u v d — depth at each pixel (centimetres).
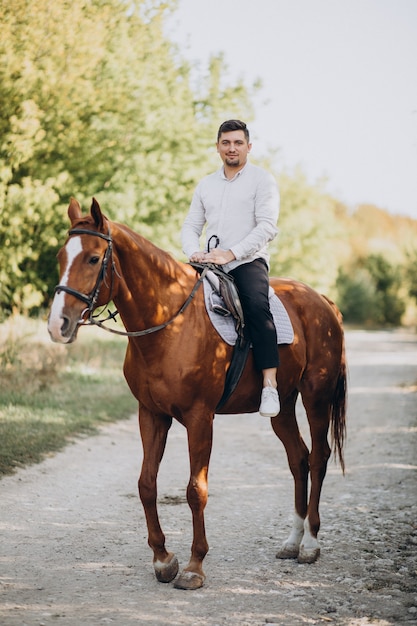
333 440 560
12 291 1781
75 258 411
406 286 6938
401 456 870
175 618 401
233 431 1091
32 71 1449
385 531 568
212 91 2197
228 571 480
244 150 499
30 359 1253
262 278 496
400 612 412
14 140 1426
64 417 1014
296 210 4216
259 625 393
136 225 1925
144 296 443
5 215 1480
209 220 512
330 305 579
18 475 721
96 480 733
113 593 438
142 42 1950
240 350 479
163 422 470
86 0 1617
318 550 501
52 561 491
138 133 1855
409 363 2327
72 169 1819
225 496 686
